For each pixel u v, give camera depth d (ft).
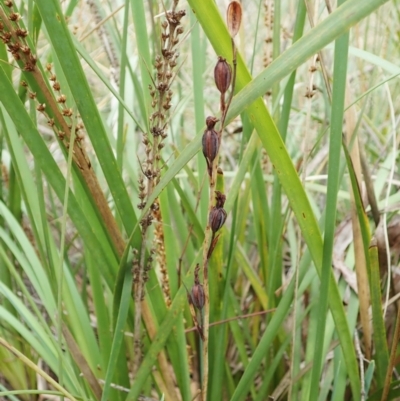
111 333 1.43
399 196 1.87
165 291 1.58
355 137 1.36
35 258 1.45
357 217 1.42
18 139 1.36
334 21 0.82
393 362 1.23
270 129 0.99
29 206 1.33
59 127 1.09
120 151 1.48
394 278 1.62
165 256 1.55
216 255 1.49
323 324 1.22
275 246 1.68
